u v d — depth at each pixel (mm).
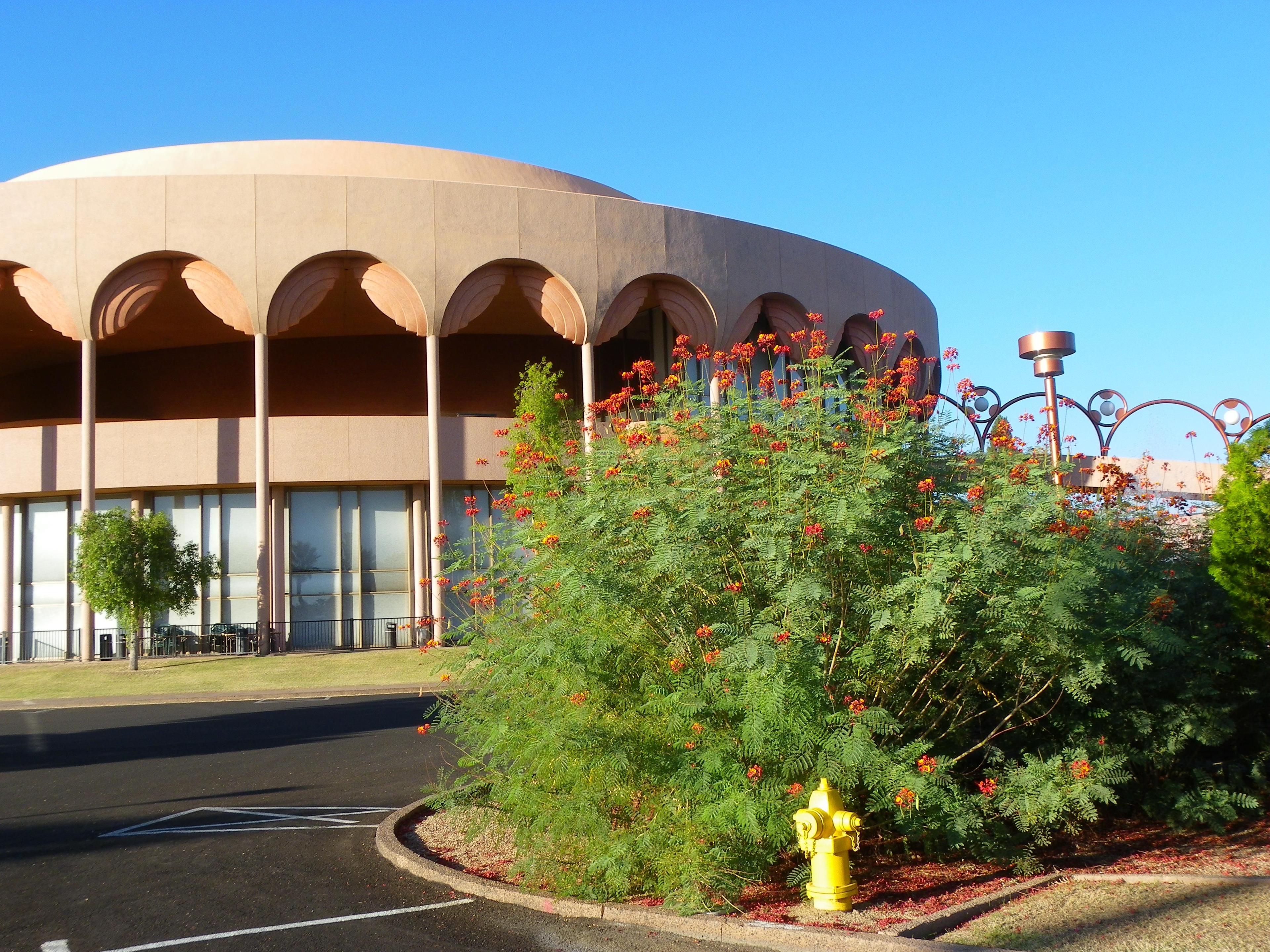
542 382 25594
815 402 8391
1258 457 9195
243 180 30562
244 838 9500
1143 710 8500
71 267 30266
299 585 32625
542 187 38438
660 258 33188
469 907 7207
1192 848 7898
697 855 6746
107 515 28828
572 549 7793
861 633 7477
